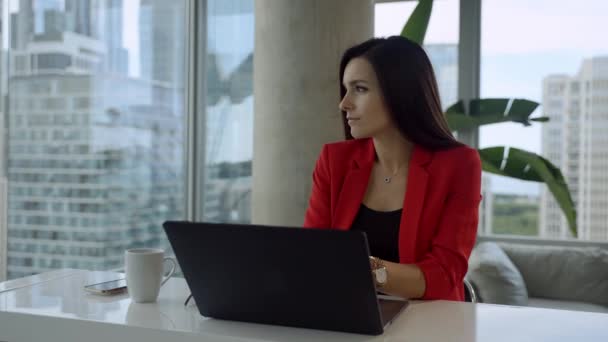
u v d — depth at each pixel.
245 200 4.29
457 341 0.96
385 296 1.33
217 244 1.03
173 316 1.12
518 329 1.03
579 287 3.81
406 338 0.98
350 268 0.95
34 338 1.14
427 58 1.58
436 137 1.57
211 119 4.11
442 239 1.45
